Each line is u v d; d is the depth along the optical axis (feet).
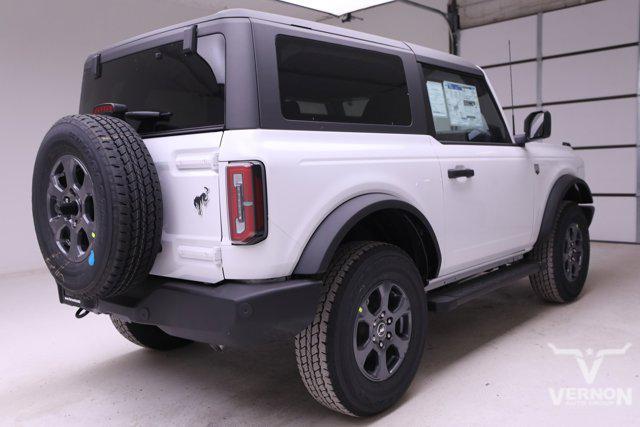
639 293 14.10
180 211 7.05
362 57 8.47
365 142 8.00
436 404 8.18
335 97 7.84
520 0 24.36
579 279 13.55
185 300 6.82
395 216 8.46
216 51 6.97
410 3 24.49
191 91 7.21
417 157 8.79
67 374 10.13
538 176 12.19
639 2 21.40
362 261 7.43
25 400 9.05
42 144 7.32
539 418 7.61
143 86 7.99
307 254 6.92
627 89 22.03
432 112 9.64
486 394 8.45
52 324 13.44
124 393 9.16
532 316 12.47
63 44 21.58
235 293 6.44
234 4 26.21
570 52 23.26
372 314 7.69
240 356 10.69
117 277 6.68
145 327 10.59
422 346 8.50
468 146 10.22
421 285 8.48
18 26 20.33
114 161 6.52
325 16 28.76
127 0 23.41
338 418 7.95
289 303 6.67
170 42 7.59
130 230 6.54
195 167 6.86
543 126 11.87
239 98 6.67
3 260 20.21
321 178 7.16
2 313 14.65
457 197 9.62
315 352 7.09
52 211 7.48
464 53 26.32
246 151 6.47
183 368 10.19
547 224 12.28
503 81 25.35
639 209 22.24
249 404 8.56
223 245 6.55
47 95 21.25
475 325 12.00
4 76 20.06
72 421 8.22
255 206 6.41
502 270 11.65
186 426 7.91
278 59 7.14
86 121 6.88
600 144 22.91
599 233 23.34
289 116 7.11
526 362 9.68
